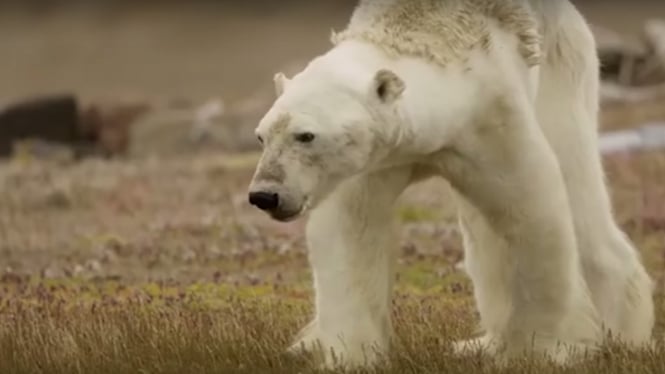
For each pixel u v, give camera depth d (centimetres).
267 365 1269
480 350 1291
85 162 3553
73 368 1285
